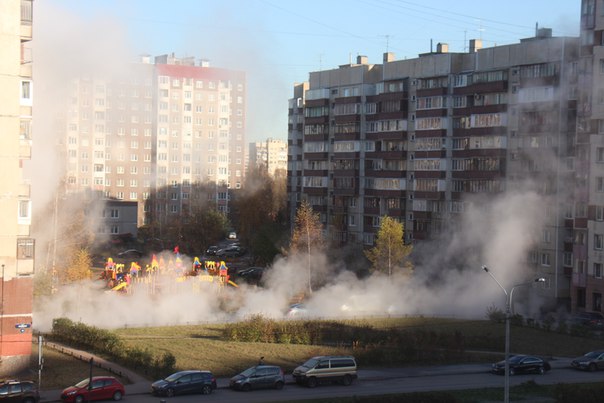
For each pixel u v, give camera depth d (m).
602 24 109.25
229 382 64.69
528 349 83.06
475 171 131.12
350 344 80.31
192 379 61.16
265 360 72.19
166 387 60.06
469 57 137.38
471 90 132.62
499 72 128.62
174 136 180.88
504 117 127.62
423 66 143.00
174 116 180.25
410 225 146.25
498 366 71.50
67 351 75.62
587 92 111.19
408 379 68.88
